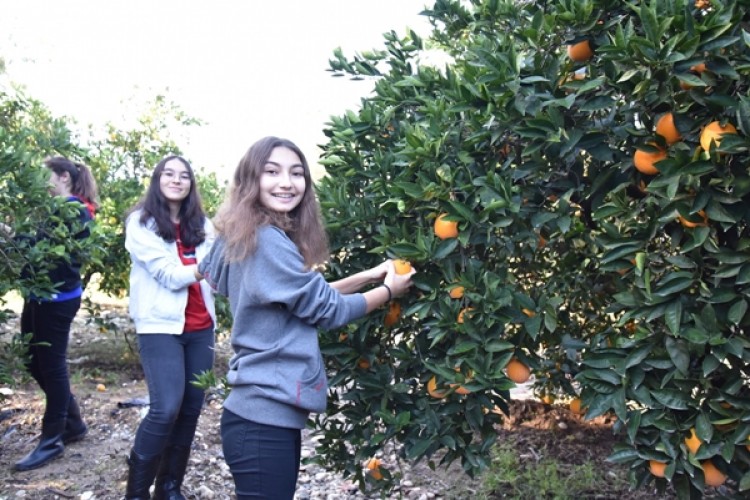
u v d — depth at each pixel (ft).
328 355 8.51
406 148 7.68
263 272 7.24
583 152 7.66
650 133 6.64
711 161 5.97
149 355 11.32
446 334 7.55
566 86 6.86
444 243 7.34
